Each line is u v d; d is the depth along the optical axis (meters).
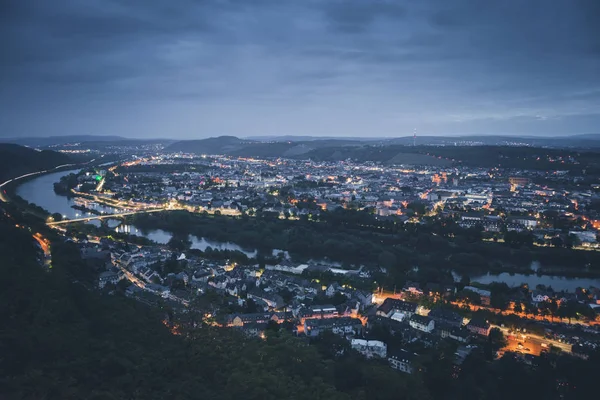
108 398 188.88
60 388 186.00
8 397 171.38
